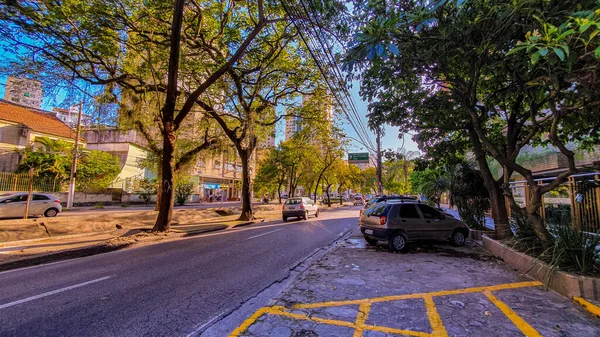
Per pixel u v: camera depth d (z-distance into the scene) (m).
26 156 27.52
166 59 13.41
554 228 5.90
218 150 21.75
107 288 5.45
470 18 5.06
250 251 9.15
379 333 3.58
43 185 27.11
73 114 26.83
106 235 12.36
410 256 8.24
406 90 8.77
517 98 8.02
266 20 11.57
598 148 11.38
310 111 19.67
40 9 8.14
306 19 8.93
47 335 3.62
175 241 11.09
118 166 35.94
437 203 15.94
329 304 4.58
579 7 3.88
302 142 28.72
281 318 4.06
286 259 8.06
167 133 12.38
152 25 12.11
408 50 6.22
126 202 34.50
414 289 5.29
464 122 9.23
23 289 5.39
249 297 5.02
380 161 26.22
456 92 7.07
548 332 3.59
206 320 4.07
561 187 12.09
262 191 49.41
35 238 10.81
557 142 5.42
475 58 6.12
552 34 2.95
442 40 5.58
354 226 16.84
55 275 6.36
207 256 8.34
